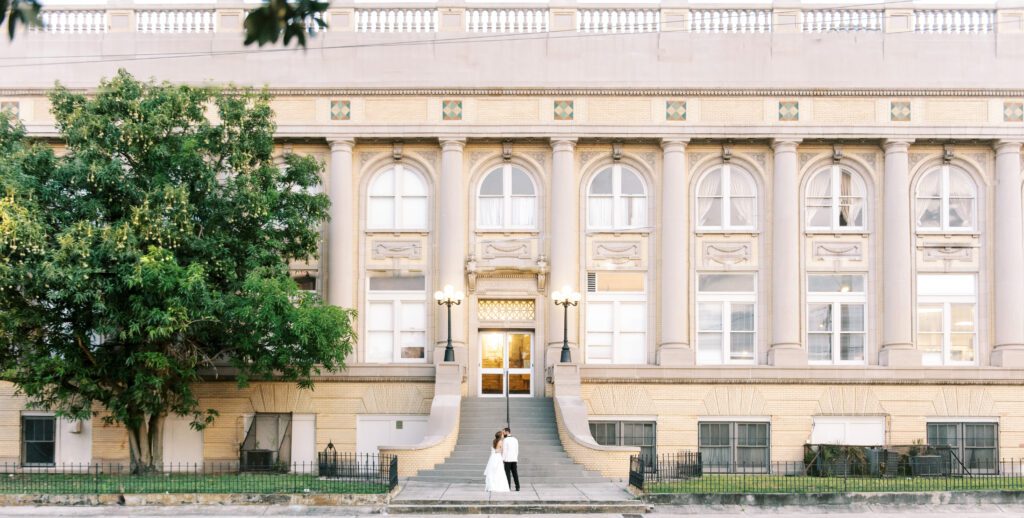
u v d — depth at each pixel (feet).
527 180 110.01
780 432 103.81
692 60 107.14
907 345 105.19
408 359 108.27
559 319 106.83
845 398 104.12
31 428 105.91
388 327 108.78
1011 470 102.32
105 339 102.22
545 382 107.04
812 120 106.73
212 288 88.99
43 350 86.63
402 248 108.88
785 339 105.40
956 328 107.65
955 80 106.22
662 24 107.86
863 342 107.45
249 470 101.04
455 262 106.93
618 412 104.27
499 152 109.29
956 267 107.65
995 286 106.83
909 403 104.01
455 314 106.32
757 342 107.55
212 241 88.89
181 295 83.41
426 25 109.19
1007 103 106.52
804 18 109.50
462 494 79.82
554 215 107.24
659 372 104.27
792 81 106.63
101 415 104.42
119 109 87.56
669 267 106.63
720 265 108.17
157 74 107.04
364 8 108.37
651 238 108.78
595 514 74.28
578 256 108.68
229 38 107.34
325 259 107.65
